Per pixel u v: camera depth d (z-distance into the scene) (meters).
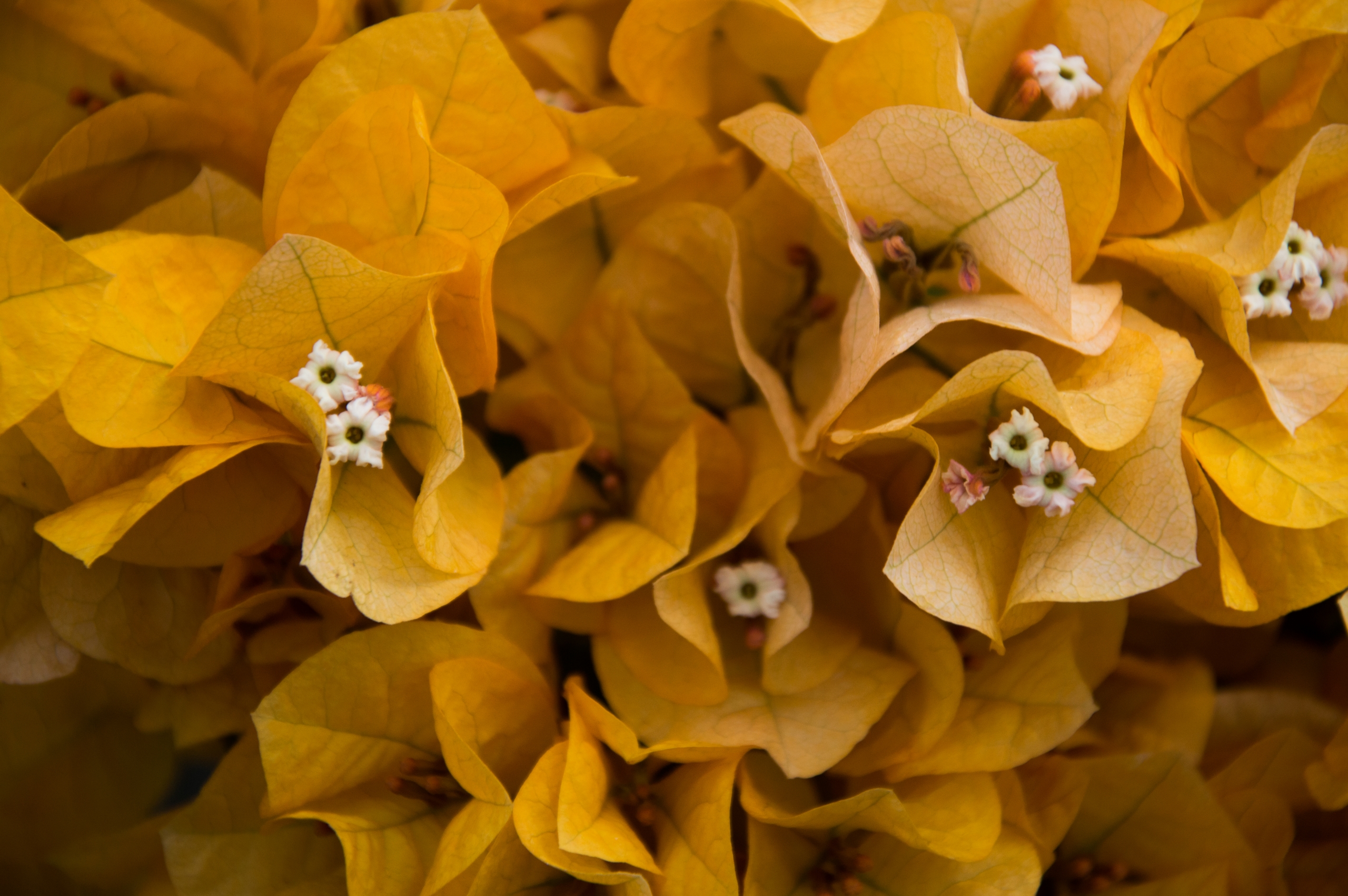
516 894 0.29
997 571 0.29
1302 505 0.29
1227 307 0.29
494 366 0.29
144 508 0.27
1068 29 0.29
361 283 0.28
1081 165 0.29
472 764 0.28
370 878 0.29
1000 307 0.29
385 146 0.29
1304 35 0.29
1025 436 0.28
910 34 0.29
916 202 0.29
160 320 0.28
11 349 0.27
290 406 0.28
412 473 0.29
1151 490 0.28
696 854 0.29
